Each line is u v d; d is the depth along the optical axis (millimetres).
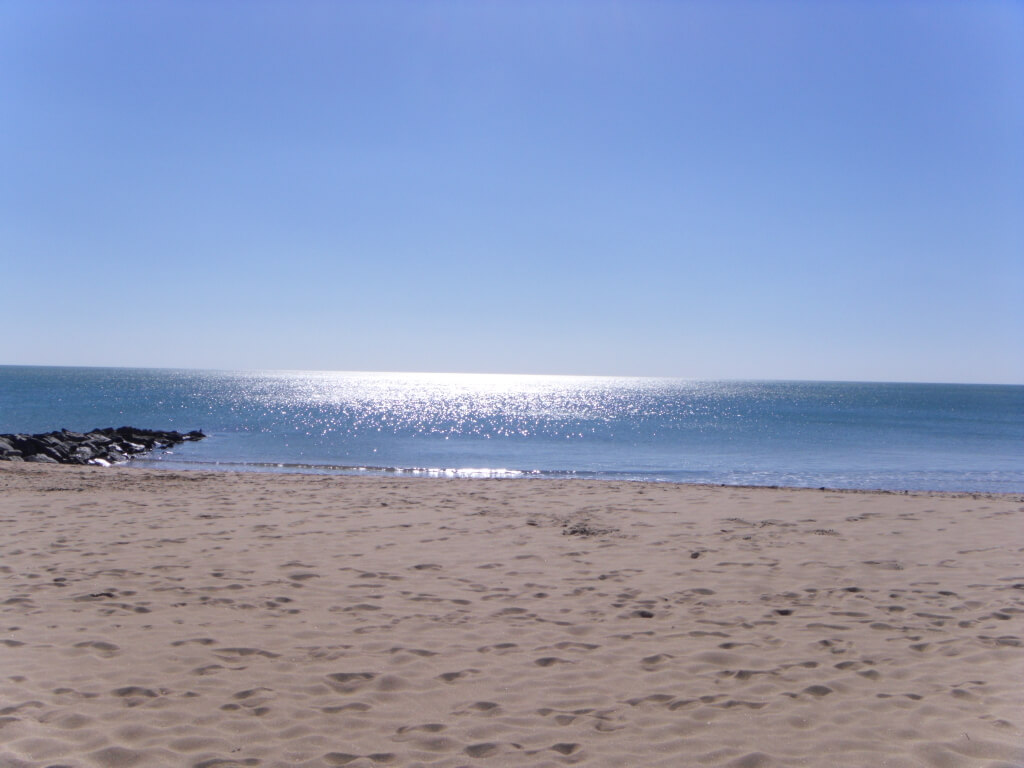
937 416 64625
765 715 4348
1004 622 6148
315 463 26109
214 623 6082
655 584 7453
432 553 8805
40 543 9039
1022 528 10445
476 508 12109
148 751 3842
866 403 96438
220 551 8758
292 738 4039
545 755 3867
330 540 9484
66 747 3859
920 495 14375
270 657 5312
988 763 3713
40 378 151250
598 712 4414
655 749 3934
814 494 14172
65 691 4602
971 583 7441
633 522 10883
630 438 38594
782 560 8500
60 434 28016
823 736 4059
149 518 10922
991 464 26594
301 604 6668
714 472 24141
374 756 3840
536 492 14133
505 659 5320
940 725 4172
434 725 4227
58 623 5980
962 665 5156
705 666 5188
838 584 7445
